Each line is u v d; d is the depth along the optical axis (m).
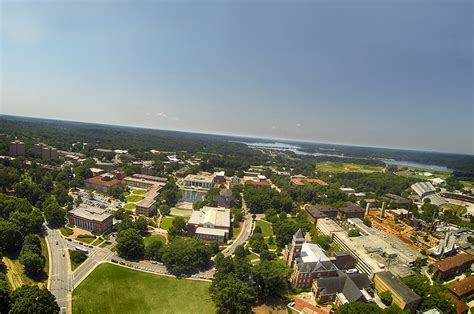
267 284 184.38
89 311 161.50
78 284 183.75
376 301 185.50
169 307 170.75
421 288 190.00
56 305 148.62
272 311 174.75
